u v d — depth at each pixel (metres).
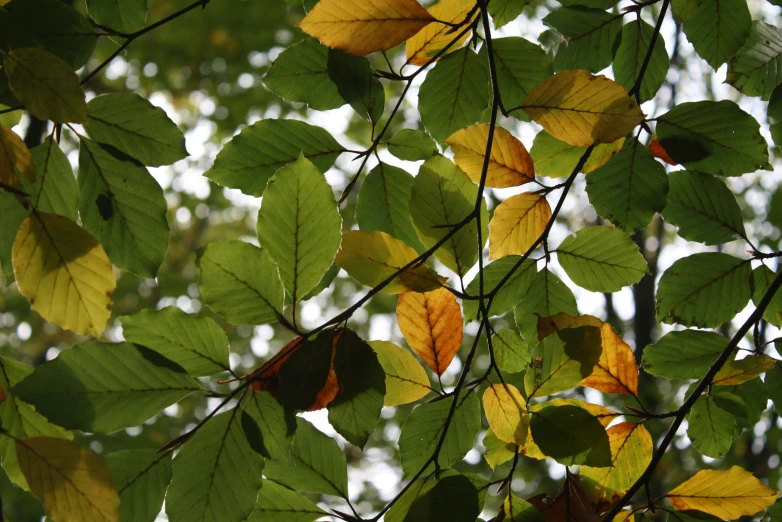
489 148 1.40
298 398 1.33
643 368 1.51
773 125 1.48
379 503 5.94
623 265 1.47
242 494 1.32
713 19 1.52
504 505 1.41
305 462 1.39
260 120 1.41
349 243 1.37
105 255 1.31
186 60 5.12
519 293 1.49
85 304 1.31
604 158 1.48
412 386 1.41
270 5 4.96
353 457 6.07
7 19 1.33
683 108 1.47
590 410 1.43
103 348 1.31
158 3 4.91
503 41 1.46
